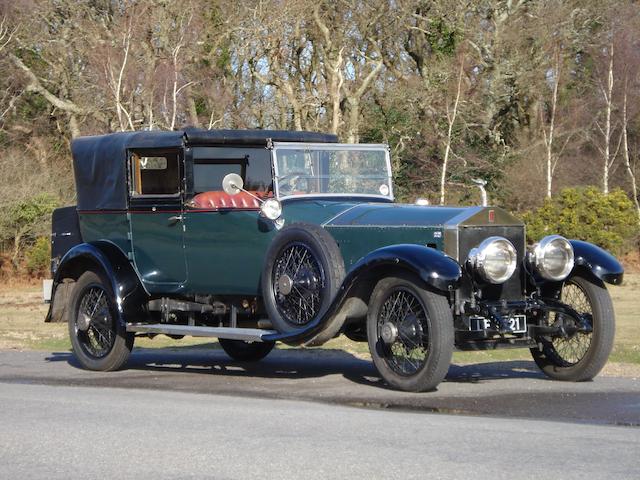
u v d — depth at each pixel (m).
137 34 36.53
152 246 12.62
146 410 9.05
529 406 9.33
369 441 7.50
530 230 33.00
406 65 47.12
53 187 36.72
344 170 12.37
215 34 40.84
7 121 43.41
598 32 44.56
